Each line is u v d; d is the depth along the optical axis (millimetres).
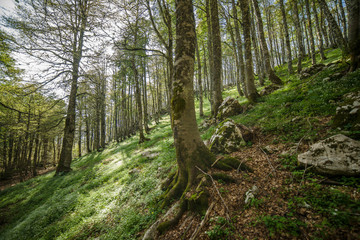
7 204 10922
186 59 5102
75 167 17578
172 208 4340
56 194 10094
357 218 2230
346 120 4445
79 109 27297
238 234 2828
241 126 7305
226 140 6742
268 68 14055
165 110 44750
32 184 14758
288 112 7359
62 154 15344
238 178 4434
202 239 3053
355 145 3291
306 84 9289
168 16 11008
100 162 16203
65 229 6098
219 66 12367
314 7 19938
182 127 5043
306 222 2537
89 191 8984
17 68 11945
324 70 9719
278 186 3637
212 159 5109
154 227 3986
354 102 4586
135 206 5723
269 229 2639
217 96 12688
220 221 3188
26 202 10289
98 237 4945
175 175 5504
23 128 13617
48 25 8109
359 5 6898
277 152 5176
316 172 3531
